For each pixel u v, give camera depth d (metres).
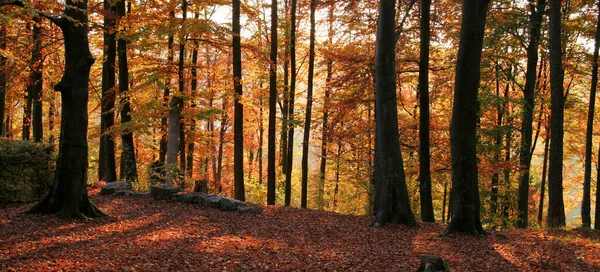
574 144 23.20
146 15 14.14
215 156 26.38
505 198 18.09
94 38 18.92
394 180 11.41
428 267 6.34
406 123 16.58
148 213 11.25
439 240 9.48
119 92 15.20
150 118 15.52
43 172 12.22
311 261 7.62
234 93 14.76
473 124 9.91
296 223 11.37
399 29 14.38
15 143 11.99
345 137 16.55
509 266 7.31
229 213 12.14
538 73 20.30
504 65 18.09
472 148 9.95
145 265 6.65
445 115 17.70
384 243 9.28
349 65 15.06
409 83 18.39
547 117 19.88
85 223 9.34
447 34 15.41
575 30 16.38
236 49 14.79
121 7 14.94
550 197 12.59
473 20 9.55
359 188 23.34
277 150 27.36
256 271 6.84
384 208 11.43
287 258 7.77
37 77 17.88
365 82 14.98
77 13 9.41
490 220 16.58
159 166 16.30
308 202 27.20
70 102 9.66
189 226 10.11
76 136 9.75
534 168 27.86
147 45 13.99
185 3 15.04
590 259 7.70
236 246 8.48
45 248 7.11
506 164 15.30
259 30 19.56
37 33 15.16
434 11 14.84
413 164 18.19
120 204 12.15
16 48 15.12
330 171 26.08
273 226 10.84
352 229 10.82
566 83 20.09
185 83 18.14
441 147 16.70
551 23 12.38
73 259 6.63
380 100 11.46
